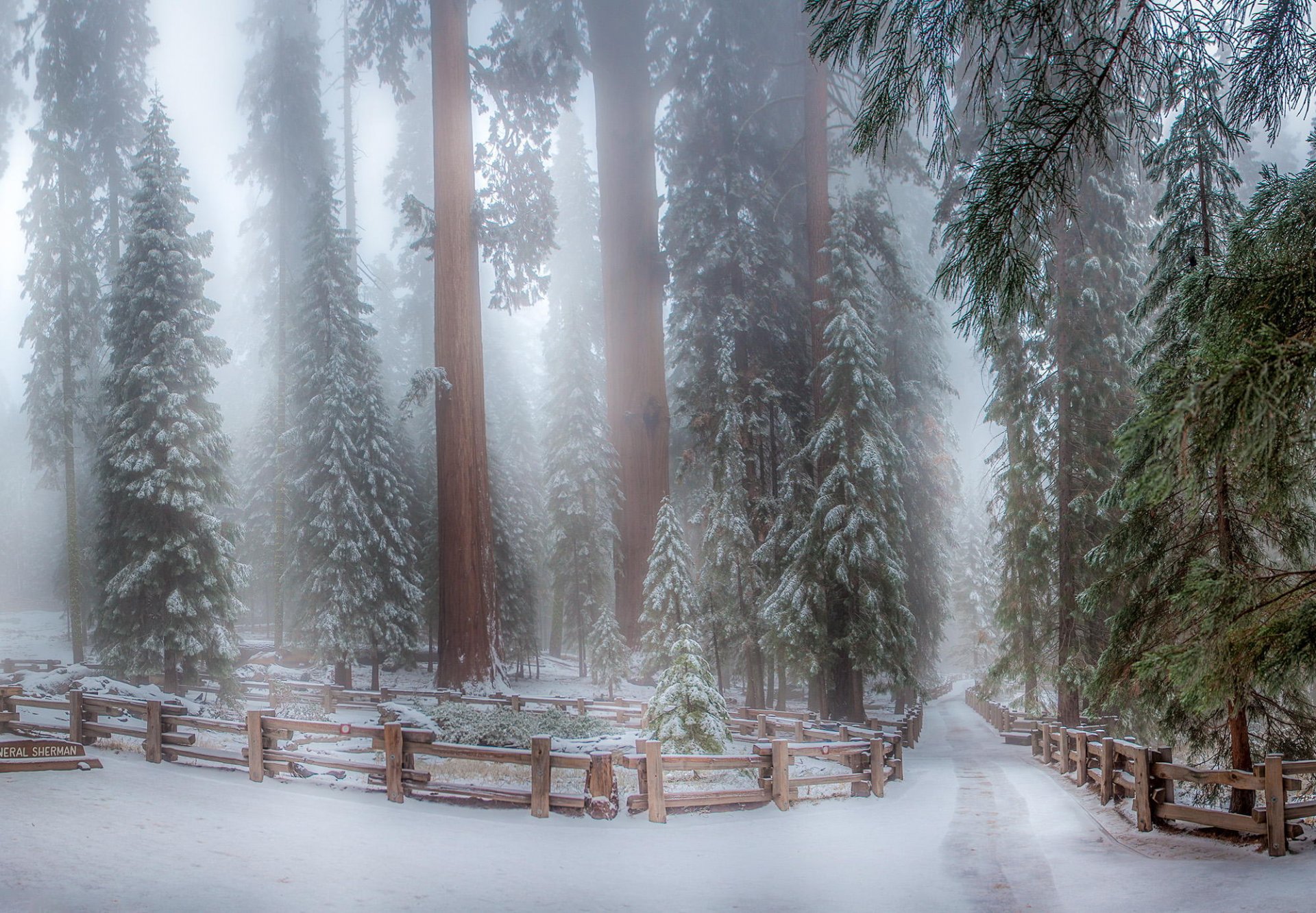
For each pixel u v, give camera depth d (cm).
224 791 1086
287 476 3625
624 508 3875
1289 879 639
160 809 925
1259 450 358
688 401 3450
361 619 3152
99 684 1970
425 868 767
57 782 1015
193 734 1293
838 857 876
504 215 3544
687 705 1445
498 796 1103
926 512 3553
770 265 3647
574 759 1078
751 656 3088
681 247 3788
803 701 4081
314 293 3416
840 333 2741
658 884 761
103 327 3725
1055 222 2056
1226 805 1042
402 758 1132
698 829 1032
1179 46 501
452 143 3025
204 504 2473
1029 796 1284
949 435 3741
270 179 4406
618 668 3512
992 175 484
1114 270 2202
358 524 3203
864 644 2631
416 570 3559
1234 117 572
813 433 2941
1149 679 1020
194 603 2433
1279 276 508
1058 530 2183
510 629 4038
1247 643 607
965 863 823
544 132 3625
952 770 1784
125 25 4188
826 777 1273
